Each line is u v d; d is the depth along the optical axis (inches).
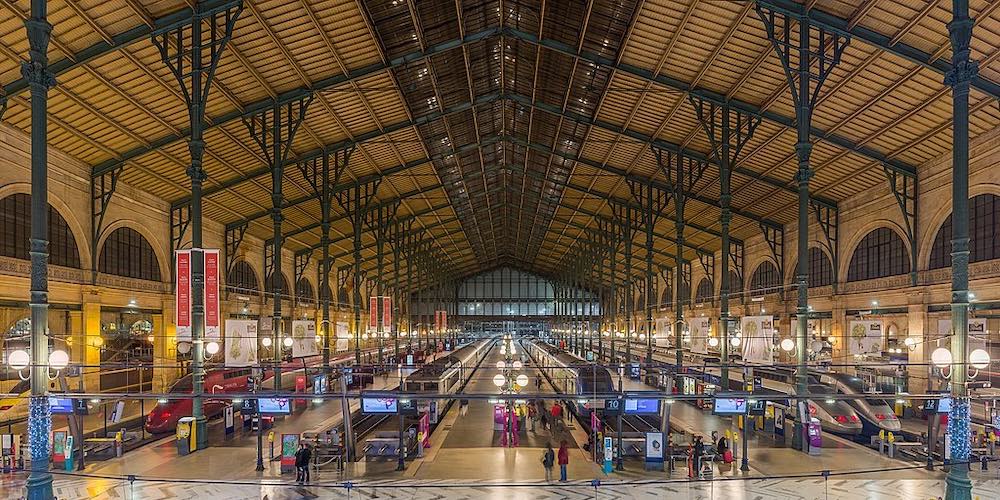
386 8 925.2
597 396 488.7
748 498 668.1
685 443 876.0
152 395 479.2
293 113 1143.0
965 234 451.5
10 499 638.5
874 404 989.2
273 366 932.6
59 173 1049.5
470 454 903.7
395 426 1154.7
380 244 1882.4
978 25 727.1
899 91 898.7
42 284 487.8
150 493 689.0
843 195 1359.5
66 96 884.6
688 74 1024.2
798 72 807.1
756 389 1198.9
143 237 1315.2
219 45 874.1
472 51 1143.6
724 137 1070.4
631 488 714.8
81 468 780.6
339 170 1440.7
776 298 1695.4
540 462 850.1
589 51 1040.8
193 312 828.0
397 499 679.7
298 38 920.3
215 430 1052.5
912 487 705.0
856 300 1334.9
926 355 1102.4
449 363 1470.2
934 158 1070.4
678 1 838.5
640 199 1750.7
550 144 1579.7
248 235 1754.4
